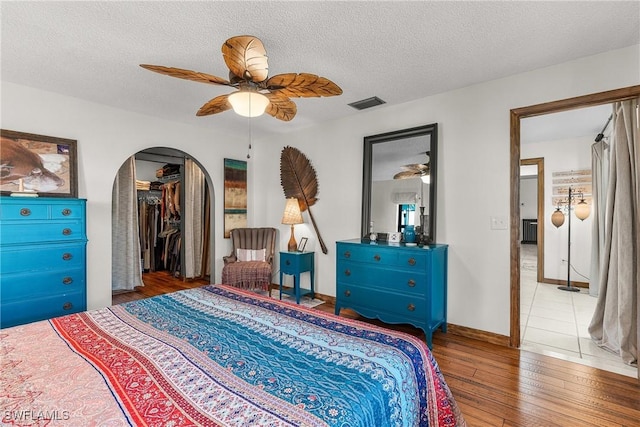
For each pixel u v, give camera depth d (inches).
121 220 178.4
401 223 126.7
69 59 91.0
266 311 68.0
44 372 41.2
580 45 83.3
